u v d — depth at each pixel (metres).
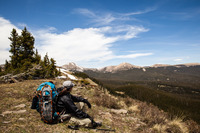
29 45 18.44
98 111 5.48
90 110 5.36
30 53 18.92
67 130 3.05
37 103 3.31
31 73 14.92
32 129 2.83
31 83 9.92
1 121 3.00
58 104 3.29
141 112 6.35
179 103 98.38
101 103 6.66
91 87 12.78
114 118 4.95
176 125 5.25
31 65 15.94
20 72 13.98
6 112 3.71
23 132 2.63
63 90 3.21
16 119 3.27
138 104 7.69
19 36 18.14
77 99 3.56
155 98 95.69
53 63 19.58
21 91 6.91
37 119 3.48
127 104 7.84
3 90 6.85
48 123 3.25
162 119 5.19
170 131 4.61
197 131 5.14
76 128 3.20
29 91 7.08
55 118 3.30
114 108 6.64
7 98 5.41
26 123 3.10
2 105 4.42
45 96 3.12
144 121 5.22
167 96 109.06
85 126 3.36
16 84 9.27
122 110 6.25
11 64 17.03
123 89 114.62
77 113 3.25
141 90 110.25
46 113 3.13
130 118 5.29
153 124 4.79
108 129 3.63
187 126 5.62
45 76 16.30
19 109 4.20
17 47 17.97
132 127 4.28
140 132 3.96
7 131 2.55
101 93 9.91
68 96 3.29
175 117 5.89
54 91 3.24
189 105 97.75
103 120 4.43
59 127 3.12
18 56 17.61
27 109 4.27
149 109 6.55
